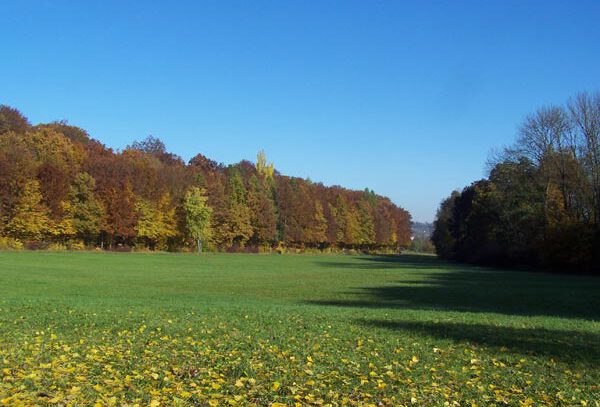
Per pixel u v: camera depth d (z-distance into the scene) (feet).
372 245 490.90
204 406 22.52
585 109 193.67
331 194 455.63
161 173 306.35
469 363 32.73
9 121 289.74
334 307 68.85
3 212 232.12
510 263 224.33
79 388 24.08
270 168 522.47
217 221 340.18
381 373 29.30
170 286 113.70
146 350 33.63
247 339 38.70
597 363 33.27
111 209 271.49
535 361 33.50
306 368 29.66
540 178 210.79
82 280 119.75
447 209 392.27
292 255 359.46
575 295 102.63
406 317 54.85
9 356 30.22
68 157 276.62
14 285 100.63
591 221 193.36
